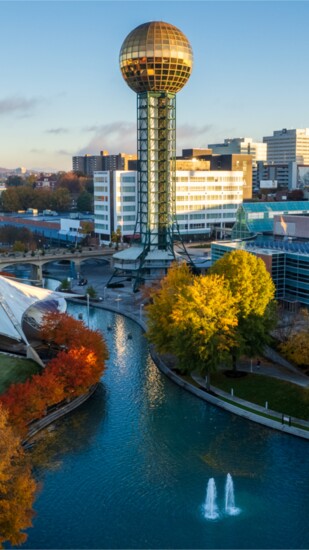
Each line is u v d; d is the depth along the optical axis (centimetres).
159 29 15938
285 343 9550
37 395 7494
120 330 12519
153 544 5566
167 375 9619
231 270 9344
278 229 16350
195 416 8100
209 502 6159
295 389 8569
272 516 5956
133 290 16125
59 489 6384
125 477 6612
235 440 7431
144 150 17038
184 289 9138
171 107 16812
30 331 10000
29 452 7131
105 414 8162
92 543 5569
